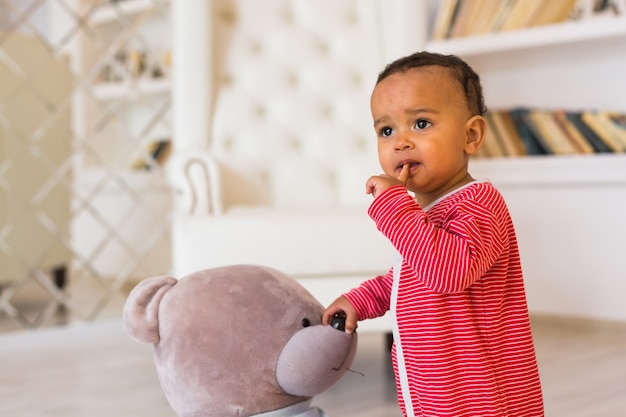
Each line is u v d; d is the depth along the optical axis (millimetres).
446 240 1039
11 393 2141
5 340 2877
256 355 1207
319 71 2721
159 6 3516
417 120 1101
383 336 2574
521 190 3102
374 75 2688
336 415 1837
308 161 2666
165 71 3635
